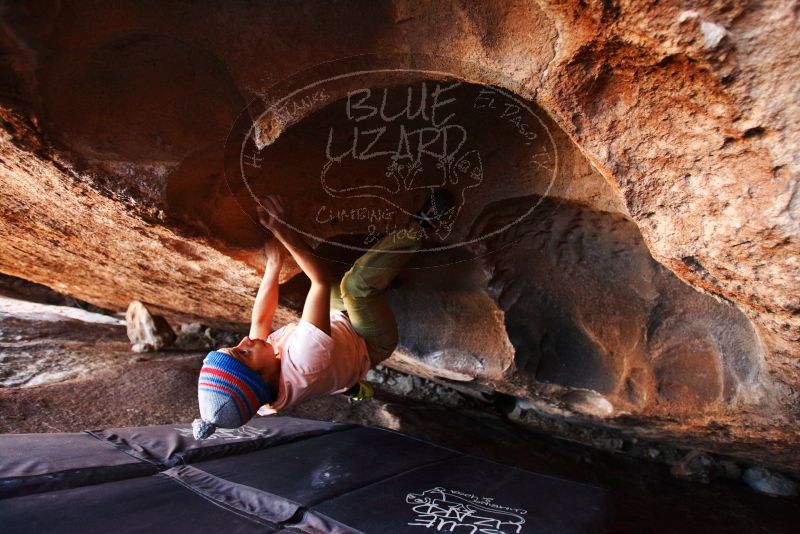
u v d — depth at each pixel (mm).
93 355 4305
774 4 1065
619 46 1272
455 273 3057
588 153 1562
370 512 1972
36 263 4070
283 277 2691
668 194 1551
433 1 1416
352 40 1511
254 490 2094
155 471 2197
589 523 2033
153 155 1753
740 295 1753
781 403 2525
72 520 1639
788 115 1204
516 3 1355
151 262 3082
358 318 2260
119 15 1423
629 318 2938
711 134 1349
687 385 2900
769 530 3299
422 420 4047
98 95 1584
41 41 1404
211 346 5160
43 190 2273
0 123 1633
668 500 3578
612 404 3203
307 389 1972
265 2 1458
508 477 2521
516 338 3174
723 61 1172
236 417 1801
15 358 3994
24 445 2160
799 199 1332
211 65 1565
